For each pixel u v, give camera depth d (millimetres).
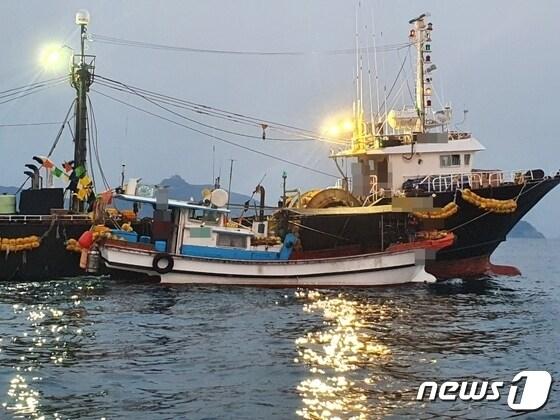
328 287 31938
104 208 31844
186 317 23484
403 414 13383
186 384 15133
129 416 13000
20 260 31891
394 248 32562
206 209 32031
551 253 105375
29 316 23125
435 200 34375
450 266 36312
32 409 13289
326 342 19688
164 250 31234
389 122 39000
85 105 36875
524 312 26125
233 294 29000
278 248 32969
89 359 17234
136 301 26672
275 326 22047
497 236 36125
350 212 33500
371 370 16500
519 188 35250
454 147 37188
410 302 27969
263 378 15664
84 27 37219
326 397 14312
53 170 35094
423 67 39156
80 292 28594
